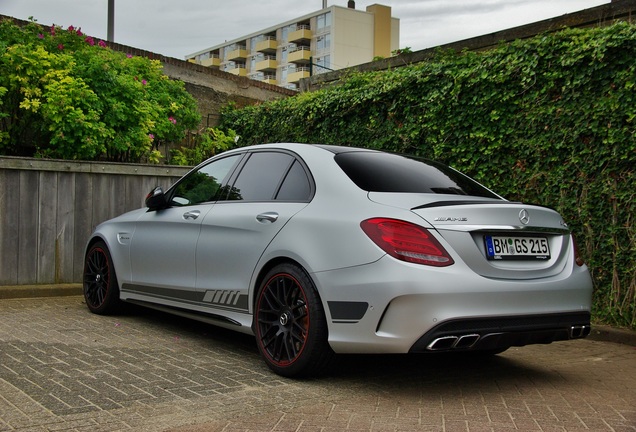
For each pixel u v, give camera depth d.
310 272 3.86
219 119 12.20
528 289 3.68
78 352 4.55
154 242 5.45
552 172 6.54
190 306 5.03
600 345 5.70
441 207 3.67
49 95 8.34
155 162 9.98
